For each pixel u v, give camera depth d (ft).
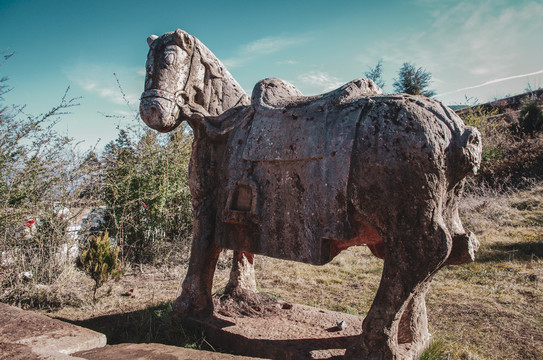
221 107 10.62
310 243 7.06
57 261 13.85
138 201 18.21
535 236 17.58
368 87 8.04
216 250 9.86
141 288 14.16
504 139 30.25
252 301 11.18
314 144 7.16
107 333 10.00
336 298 13.10
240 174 8.39
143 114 9.61
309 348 7.97
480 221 20.76
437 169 6.18
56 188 14.74
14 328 6.80
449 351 8.54
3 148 13.00
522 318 10.75
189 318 9.64
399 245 6.33
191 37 9.86
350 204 6.69
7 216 12.60
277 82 9.13
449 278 14.60
